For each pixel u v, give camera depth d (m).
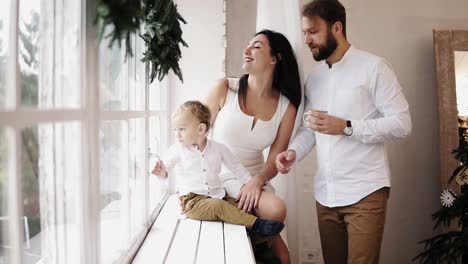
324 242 1.96
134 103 1.57
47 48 0.81
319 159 1.89
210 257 1.27
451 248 2.33
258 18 2.08
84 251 0.91
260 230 1.57
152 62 1.51
